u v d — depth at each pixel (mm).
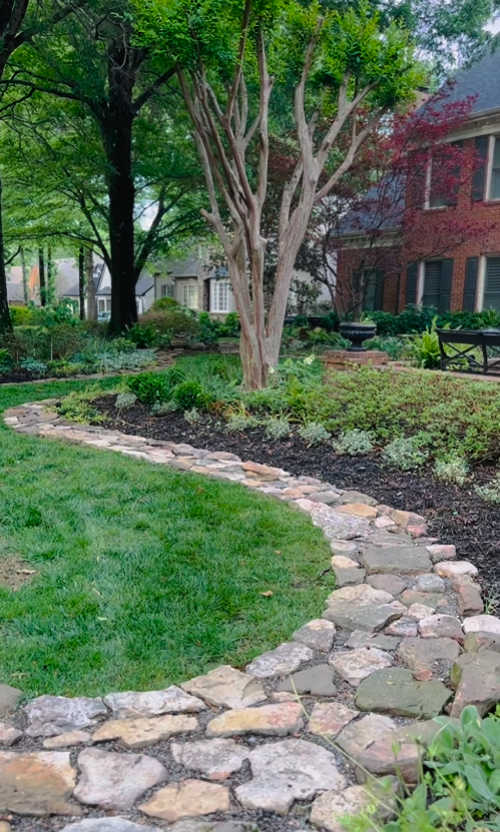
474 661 2244
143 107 14805
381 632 2627
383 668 2344
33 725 2033
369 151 13594
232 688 2238
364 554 3379
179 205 16625
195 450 5637
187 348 14578
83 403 7660
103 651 2473
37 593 2922
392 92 7797
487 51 14469
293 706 2127
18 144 14086
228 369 9172
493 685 2088
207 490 4426
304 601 2898
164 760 1874
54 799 1710
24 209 17203
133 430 6527
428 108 14102
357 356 10227
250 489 4512
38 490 4379
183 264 32375
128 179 14414
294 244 7773
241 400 6992
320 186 13836
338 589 3023
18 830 1609
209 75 9172
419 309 15094
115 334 14953
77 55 10492
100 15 9852
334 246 15078
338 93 8242
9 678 2303
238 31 6844
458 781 1535
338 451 5445
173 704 2148
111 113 13352
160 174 14641
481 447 4922
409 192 14430
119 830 1597
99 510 4012
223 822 1631
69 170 14109
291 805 1692
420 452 5160
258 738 1973
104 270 42500
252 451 5688
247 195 7199
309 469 5129
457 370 9805
